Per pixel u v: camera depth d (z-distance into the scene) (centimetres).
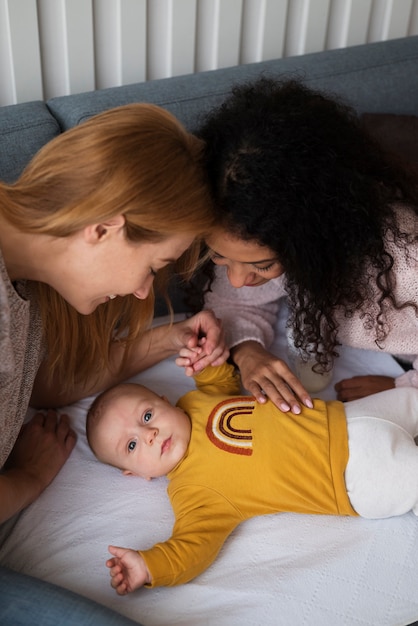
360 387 144
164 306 161
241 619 106
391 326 136
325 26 186
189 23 165
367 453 122
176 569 108
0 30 145
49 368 130
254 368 137
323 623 107
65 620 90
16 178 132
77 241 94
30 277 101
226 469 122
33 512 120
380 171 120
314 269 115
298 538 119
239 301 150
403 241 123
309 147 108
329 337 134
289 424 126
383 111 171
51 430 132
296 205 108
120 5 154
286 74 159
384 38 199
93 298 103
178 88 151
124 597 108
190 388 146
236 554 116
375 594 111
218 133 109
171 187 94
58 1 148
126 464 127
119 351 142
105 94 146
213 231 111
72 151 90
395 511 121
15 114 135
